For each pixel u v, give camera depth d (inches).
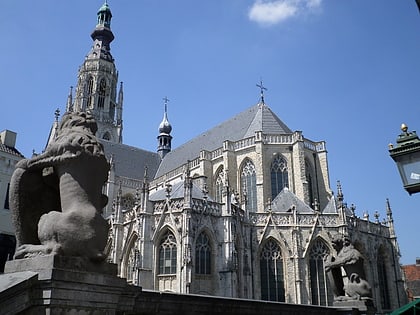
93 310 234.1
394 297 2192.4
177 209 1636.3
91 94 4542.3
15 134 2101.4
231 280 1587.1
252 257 1835.6
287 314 518.3
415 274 3191.4
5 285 203.8
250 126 2753.4
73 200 250.4
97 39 4918.8
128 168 3533.5
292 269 1841.8
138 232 1633.9
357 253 676.1
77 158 256.8
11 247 1833.2
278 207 2183.8
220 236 1680.6
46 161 260.5
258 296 1779.0
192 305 395.2
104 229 254.8
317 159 2576.3
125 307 295.7
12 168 1927.9
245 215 1889.8
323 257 1895.9
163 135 4160.9
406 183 299.6
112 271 258.2
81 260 235.6
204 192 1822.1
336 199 2256.4
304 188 2325.3
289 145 2477.9
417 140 298.5
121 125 4564.5
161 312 366.3
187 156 3213.6
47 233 238.1
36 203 270.8
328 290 1844.2
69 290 222.4
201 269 1595.7
